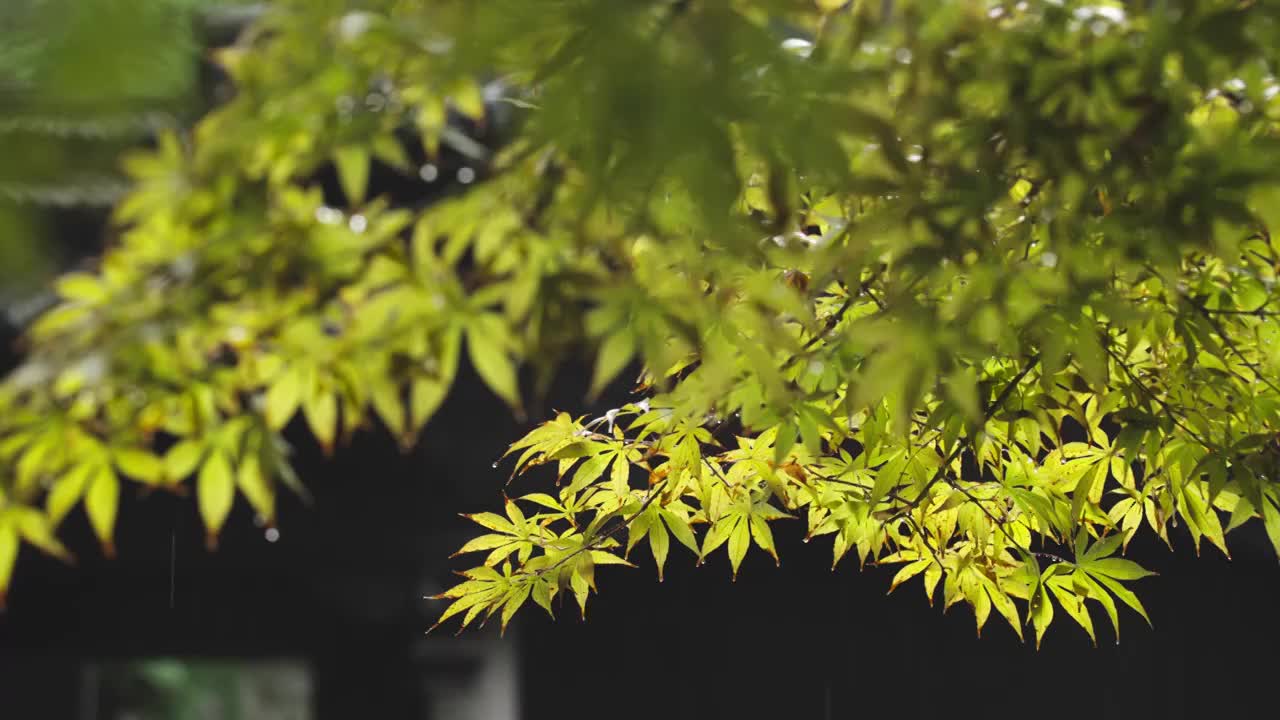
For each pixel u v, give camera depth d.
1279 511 2.04
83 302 1.74
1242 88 1.90
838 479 2.09
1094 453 2.08
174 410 1.78
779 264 1.92
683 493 2.11
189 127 1.75
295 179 1.77
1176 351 2.05
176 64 1.50
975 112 1.83
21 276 1.49
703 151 1.70
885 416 2.03
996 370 2.03
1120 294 1.98
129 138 1.54
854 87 1.75
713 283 1.89
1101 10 1.82
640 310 1.79
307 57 1.70
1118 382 2.04
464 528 2.85
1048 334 1.93
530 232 1.78
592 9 1.65
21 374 1.70
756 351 1.85
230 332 1.77
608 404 2.72
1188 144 1.83
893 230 1.84
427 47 1.70
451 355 1.78
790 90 1.71
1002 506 2.11
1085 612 2.11
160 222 1.72
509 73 1.77
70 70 1.38
